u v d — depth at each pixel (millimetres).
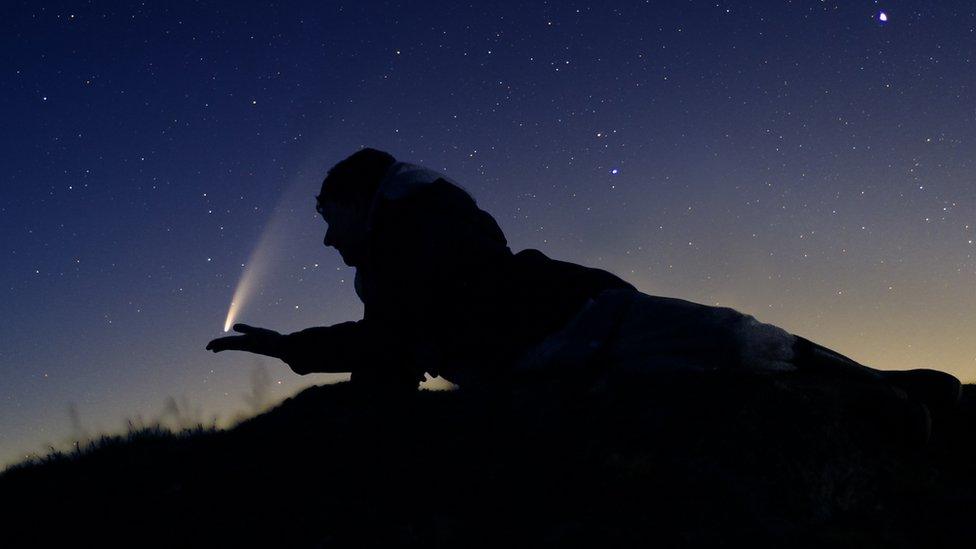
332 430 2969
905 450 2811
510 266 3129
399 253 3168
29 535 2461
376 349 3273
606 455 2570
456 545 2182
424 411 3051
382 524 2312
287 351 3344
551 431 2744
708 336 2875
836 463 2584
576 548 2109
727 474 2471
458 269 3113
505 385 3098
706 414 2713
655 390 2875
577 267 3193
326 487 2541
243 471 2719
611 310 3012
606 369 2990
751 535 2178
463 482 2496
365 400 3287
